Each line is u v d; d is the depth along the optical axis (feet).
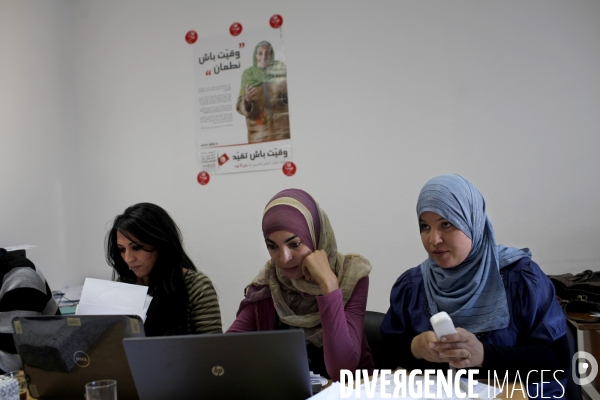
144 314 4.45
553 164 7.93
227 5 9.34
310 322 4.75
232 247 9.35
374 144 8.66
